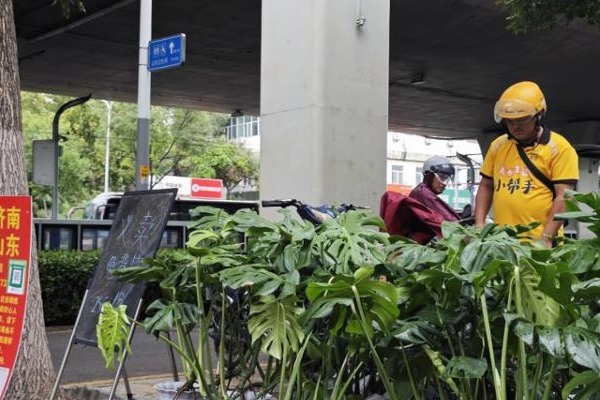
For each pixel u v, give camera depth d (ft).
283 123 24.32
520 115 13.24
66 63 62.75
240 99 80.69
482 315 9.00
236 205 57.31
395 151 185.57
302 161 23.59
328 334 10.29
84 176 128.26
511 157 14.11
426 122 98.43
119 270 12.60
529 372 9.25
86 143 125.90
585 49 57.41
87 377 22.34
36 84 72.79
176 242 43.24
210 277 11.74
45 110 119.75
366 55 24.56
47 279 33.19
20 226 13.43
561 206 13.12
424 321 9.29
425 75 68.08
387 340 9.66
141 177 36.06
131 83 71.92
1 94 15.43
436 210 17.43
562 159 13.50
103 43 55.47
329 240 10.87
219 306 12.37
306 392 10.69
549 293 8.36
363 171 24.31
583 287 8.27
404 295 9.72
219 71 65.77
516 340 9.09
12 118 15.61
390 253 10.71
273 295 10.95
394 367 9.71
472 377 8.47
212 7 46.26
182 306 11.53
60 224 40.42
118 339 11.17
